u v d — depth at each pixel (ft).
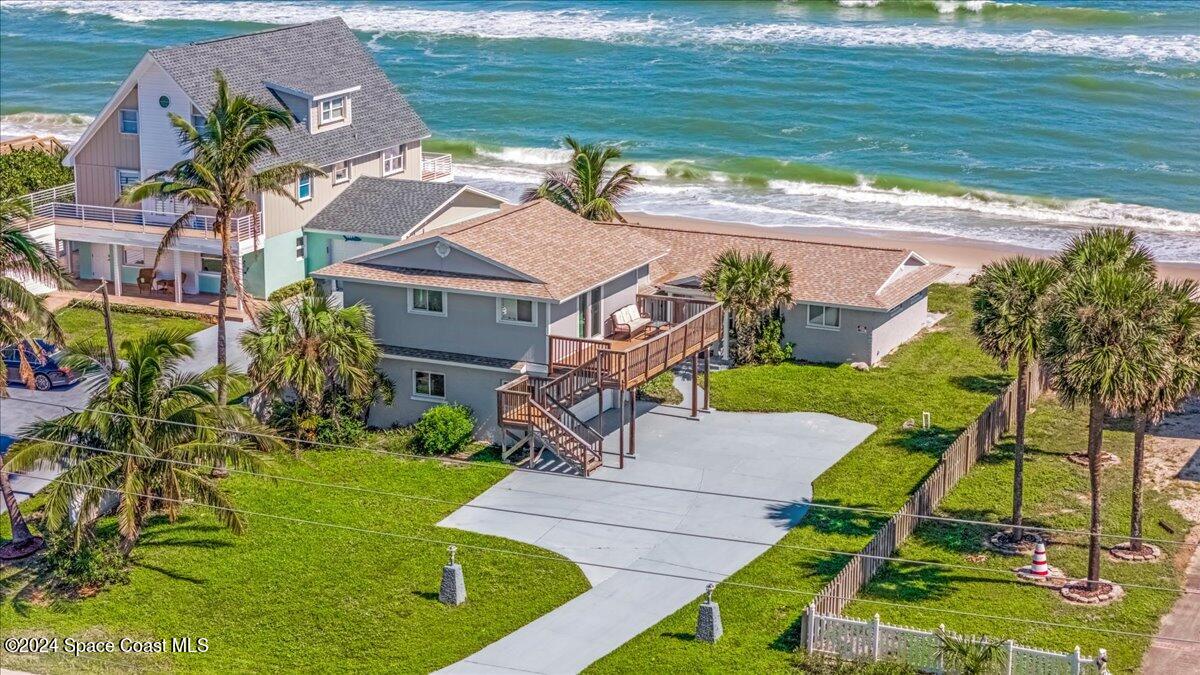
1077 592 134.82
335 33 242.37
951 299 222.07
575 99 355.36
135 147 216.54
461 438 167.32
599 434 163.02
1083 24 411.13
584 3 467.52
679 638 128.57
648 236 209.87
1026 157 300.40
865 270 197.98
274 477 146.30
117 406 136.15
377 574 139.95
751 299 189.88
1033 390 183.52
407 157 240.94
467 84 371.97
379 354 172.86
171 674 123.44
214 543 145.59
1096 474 133.69
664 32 416.87
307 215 218.18
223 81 166.20
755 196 285.02
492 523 150.41
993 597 134.62
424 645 128.16
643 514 152.25
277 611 133.59
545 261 174.81
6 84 390.83
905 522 145.48
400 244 175.83
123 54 424.46
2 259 143.54
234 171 164.86
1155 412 133.18
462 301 171.73
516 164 311.06
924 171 293.84
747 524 149.89
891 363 195.21
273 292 212.64
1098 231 153.07
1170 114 326.03
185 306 209.87
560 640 128.77
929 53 382.63
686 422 176.45
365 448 168.04
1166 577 137.80
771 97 349.82
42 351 165.99
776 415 178.60
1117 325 129.39
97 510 144.36
